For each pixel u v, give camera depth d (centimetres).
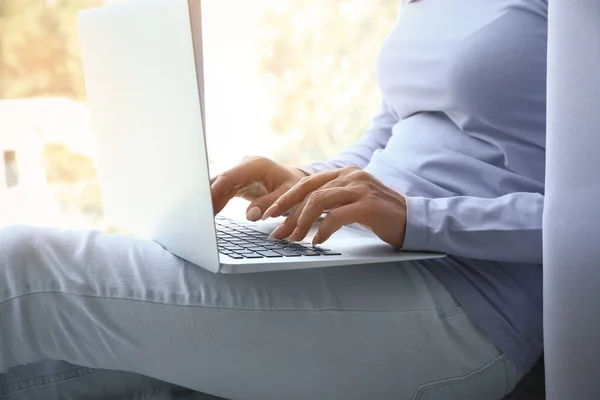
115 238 83
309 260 73
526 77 93
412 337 83
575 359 74
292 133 208
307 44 206
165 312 76
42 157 185
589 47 71
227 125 202
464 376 87
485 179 96
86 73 97
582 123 72
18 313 73
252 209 92
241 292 79
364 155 124
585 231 72
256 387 82
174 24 67
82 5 182
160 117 74
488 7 98
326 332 81
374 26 209
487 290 87
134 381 86
